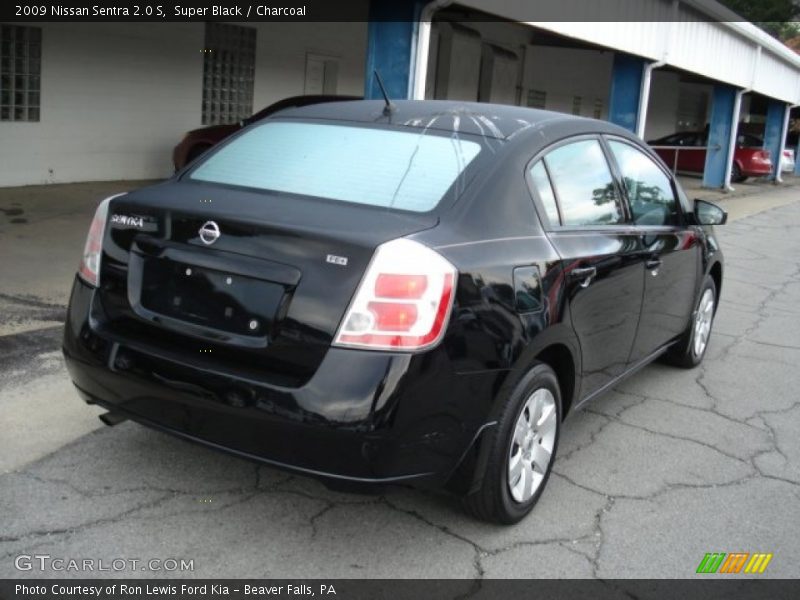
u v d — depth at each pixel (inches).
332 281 111.9
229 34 569.9
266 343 114.2
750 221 621.3
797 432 187.2
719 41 703.7
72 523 127.5
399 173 134.3
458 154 137.6
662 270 182.7
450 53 753.6
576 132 159.6
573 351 143.6
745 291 352.8
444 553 126.6
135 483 140.9
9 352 195.2
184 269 121.6
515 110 161.0
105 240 130.7
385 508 139.0
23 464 144.9
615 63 585.0
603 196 164.6
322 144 145.9
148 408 122.6
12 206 394.6
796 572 127.9
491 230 127.9
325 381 109.7
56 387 177.8
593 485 153.6
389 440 109.7
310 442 110.3
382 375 109.1
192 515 132.3
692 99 1318.9
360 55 687.7
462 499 129.3
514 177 136.4
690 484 156.7
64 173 482.6
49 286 255.3
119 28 494.9
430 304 111.9
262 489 142.0
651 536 136.2
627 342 170.4
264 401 111.3
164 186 140.5
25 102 454.3
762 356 249.8
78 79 478.9
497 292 122.1
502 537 132.4
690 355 224.8
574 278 140.9
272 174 140.4
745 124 1434.5
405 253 112.2
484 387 120.3
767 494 154.3
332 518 134.6
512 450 130.5
